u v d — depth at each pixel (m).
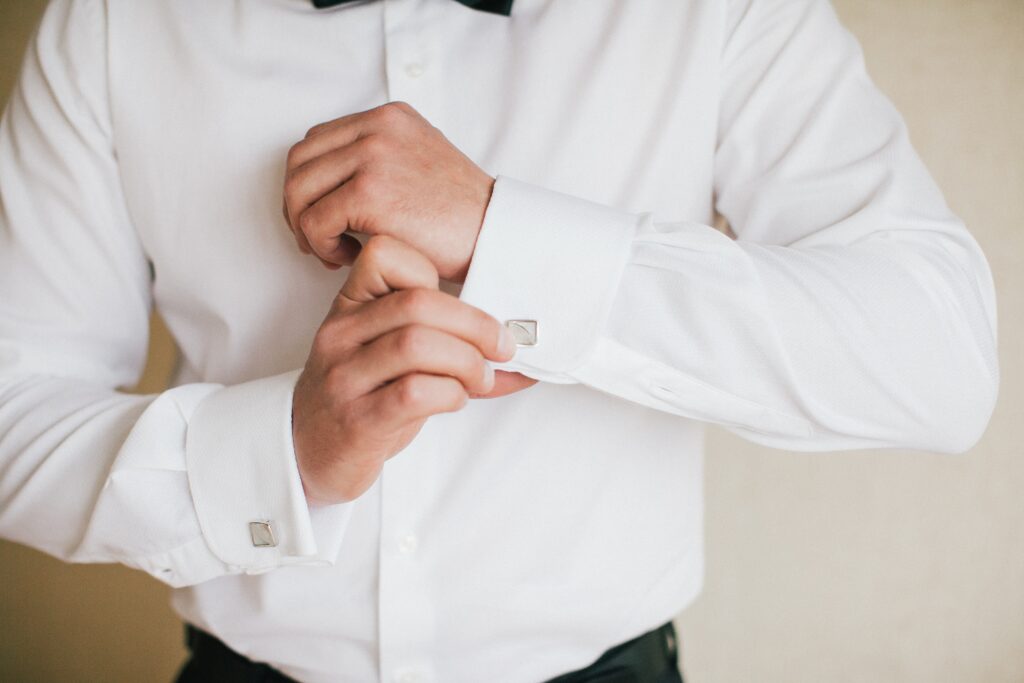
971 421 0.56
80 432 0.63
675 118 0.66
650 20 0.66
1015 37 1.00
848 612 1.09
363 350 0.51
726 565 1.12
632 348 0.54
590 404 0.67
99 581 1.28
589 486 0.67
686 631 1.15
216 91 0.69
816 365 0.53
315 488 0.56
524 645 0.68
